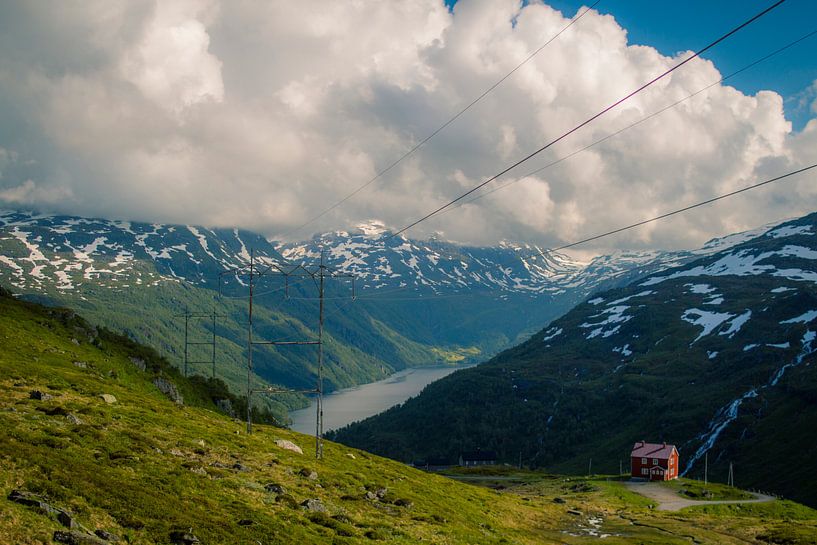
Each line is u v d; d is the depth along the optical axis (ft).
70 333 467.52
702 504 533.55
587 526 375.66
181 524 147.64
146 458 203.31
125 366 466.70
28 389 265.13
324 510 212.02
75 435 200.54
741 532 382.01
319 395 336.70
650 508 504.02
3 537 108.68
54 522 122.31
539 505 436.76
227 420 395.14
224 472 219.82
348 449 423.64
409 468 425.28
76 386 301.63
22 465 149.48
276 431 404.98
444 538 221.46
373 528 206.39
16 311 458.91
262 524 170.40
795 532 372.17
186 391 539.29
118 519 140.15
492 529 281.95
